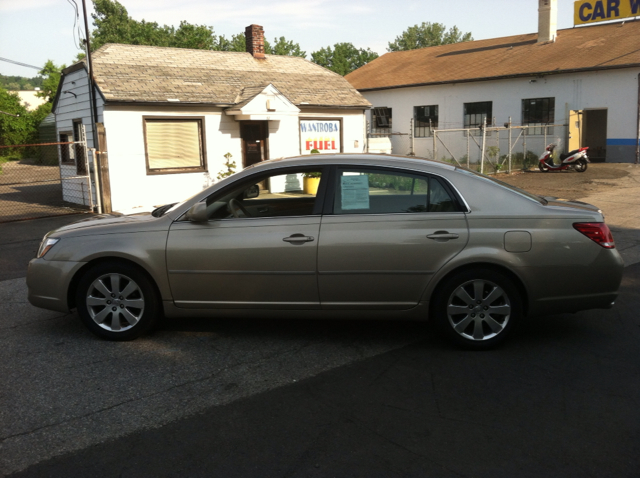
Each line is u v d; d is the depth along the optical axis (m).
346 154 4.73
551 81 24.09
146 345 4.70
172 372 4.12
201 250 4.51
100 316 4.75
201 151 15.29
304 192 4.61
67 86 15.52
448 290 4.36
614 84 22.45
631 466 2.83
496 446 3.04
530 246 4.28
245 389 3.82
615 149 22.88
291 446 3.07
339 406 3.54
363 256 4.37
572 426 3.24
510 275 4.36
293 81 18.09
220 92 15.59
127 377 4.04
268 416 3.43
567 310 4.41
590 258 4.32
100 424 3.35
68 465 2.92
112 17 56.28
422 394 3.69
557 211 4.38
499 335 4.39
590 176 18.89
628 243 8.52
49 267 4.72
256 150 16.36
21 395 3.75
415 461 2.91
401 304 4.43
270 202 4.67
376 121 31.14
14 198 18.03
